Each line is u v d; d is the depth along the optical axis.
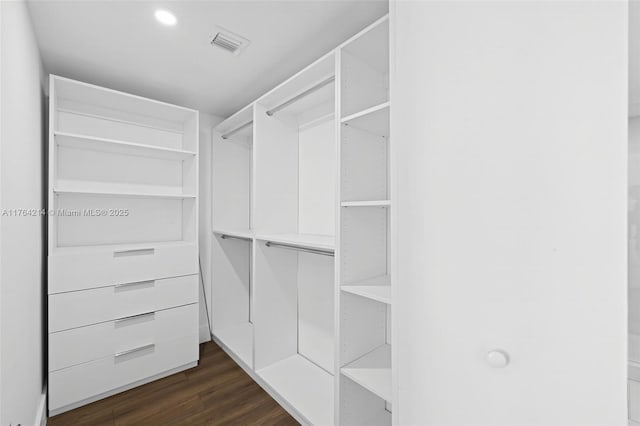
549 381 0.66
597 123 0.60
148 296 2.09
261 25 1.52
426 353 0.85
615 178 0.58
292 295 2.36
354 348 1.51
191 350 2.28
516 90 0.70
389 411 1.64
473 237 0.76
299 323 2.38
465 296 0.77
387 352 1.60
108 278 1.92
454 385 0.79
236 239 3.03
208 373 2.22
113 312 1.94
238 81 2.15
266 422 1.68
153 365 2.10
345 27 1.54
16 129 1.11
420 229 0.87
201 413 1.76
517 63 0.70
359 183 1.54
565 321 0.64
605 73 0.59
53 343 1.72
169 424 1.67
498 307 0.72
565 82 0.64
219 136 2.91
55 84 1.81
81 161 2.14
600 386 0.60
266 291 2.20
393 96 0.93
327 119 2.14
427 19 0.85
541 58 0.67
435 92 0.83
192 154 2.35
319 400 1.77
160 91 2.32
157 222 2.48
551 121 0.65
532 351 0.68
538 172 0.67
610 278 0.59
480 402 0.75
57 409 1.73
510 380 0.71
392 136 0.94
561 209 0.64
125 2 1.33
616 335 0.58
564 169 0.64
